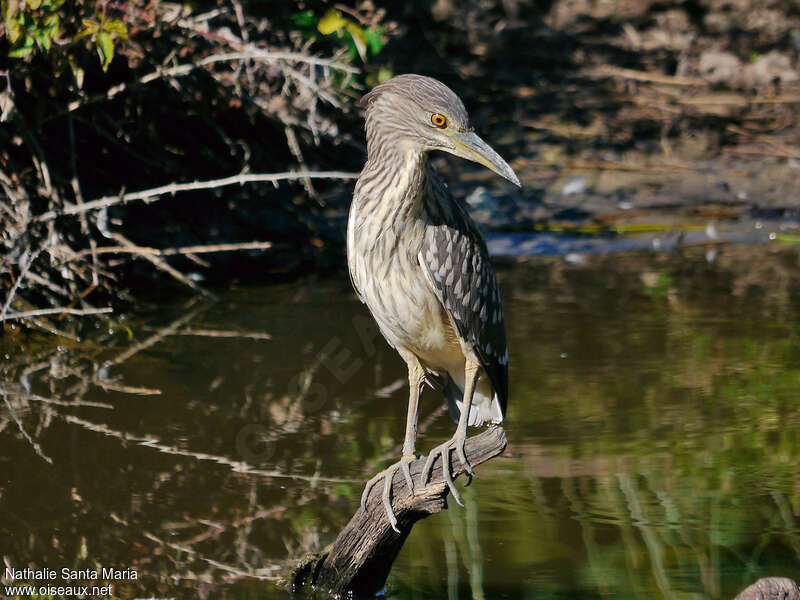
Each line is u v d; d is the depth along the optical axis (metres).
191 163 13.68
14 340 10.77
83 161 12.88
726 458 8.25
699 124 18.14
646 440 8.55
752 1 23.09
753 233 14.02
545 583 6.79
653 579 6.78
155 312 11.56
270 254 13.27
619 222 14.51
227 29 12.50
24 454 8.39
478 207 15.03
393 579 6.94
